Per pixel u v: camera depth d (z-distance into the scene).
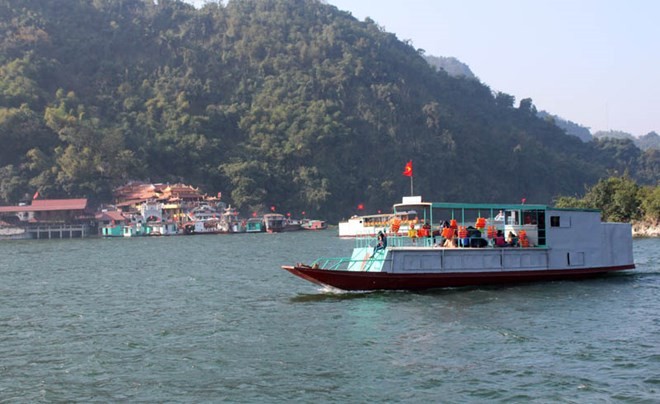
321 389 22.36
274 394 21.98
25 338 31.30
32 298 45.06
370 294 39.78
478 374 23.59
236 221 181.88
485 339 28.39
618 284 42.94
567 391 21.75
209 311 37.50
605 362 24.86
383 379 23.25
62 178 182.00
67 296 45.81
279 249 96.50
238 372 24.52
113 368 25.52
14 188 178.12
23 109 196.38
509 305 35.84
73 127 194.25
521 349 26.75
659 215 99.31
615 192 107.69
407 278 39.25
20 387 23.38
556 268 42.84
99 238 158.12
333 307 36.66
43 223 165.00
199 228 174.25
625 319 32.25
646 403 20.58
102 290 48.66
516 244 42.38
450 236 40.97
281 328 31.75
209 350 27.86
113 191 193.88
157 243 125.44
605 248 44.88
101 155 195.50
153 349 28.39
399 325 31.41
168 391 22.56
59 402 21.72
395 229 42.28
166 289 48.41
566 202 110.12
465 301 37.06
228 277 55.56
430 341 28.30
